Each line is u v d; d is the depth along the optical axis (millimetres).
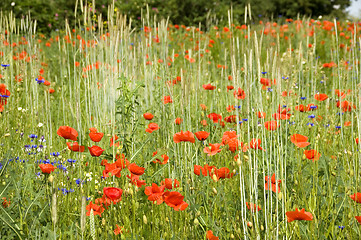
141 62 4465
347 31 9539
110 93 3479
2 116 3498
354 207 2020
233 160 2352
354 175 2371
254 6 18781
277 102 2297
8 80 4699
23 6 11797
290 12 25766
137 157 2682
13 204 2068
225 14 15984
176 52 8164
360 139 2547
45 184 2139
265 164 2432
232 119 2975
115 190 1879
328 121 3535
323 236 1915
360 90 2801
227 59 6898
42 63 6215
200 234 2109
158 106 3441
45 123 3684
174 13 15344
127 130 2758
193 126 3373
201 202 2215
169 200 1864
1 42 4953
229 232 2000
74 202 2316
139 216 2035
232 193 2279
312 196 2232
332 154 2861
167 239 1951
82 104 4516
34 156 2754
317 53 7863
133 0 12742
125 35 3736
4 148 2918
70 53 6750
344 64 4785
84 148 2232
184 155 2449
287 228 1969
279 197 1884
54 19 12164
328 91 5336
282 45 7988
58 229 1964
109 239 1924
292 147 2443
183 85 2807
